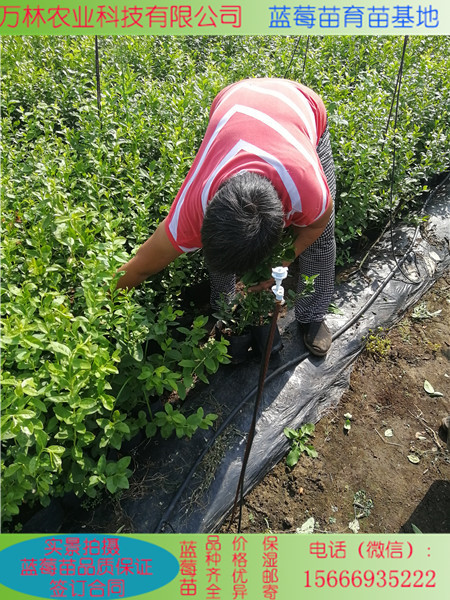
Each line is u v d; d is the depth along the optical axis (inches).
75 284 117.1
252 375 129.2
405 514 115.2
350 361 140.4
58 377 86.8
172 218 84.0
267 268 95.0
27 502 98.0
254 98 84.6
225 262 66.9
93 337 94.0
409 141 168.4
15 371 95.3
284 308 145.8
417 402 135.6
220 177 73.9
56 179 126.5
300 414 127.0
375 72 185.5
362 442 126.6
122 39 211.0
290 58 201.8
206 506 109.0
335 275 159.9
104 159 143.1
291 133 80.9
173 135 146.5
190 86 173.5
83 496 104.9
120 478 93.7
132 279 102.4
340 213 151.9
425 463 123.7
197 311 147.2
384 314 152.1
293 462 120.0
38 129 156.7
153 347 128.7
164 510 107.0
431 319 155.4
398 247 168.1
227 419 120.3
